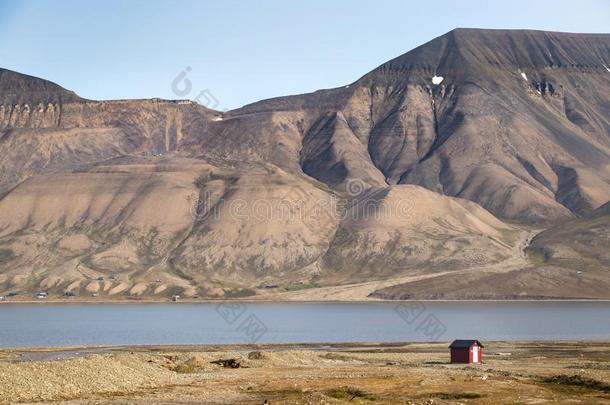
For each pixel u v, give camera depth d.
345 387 114.12
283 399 101.75
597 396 105.06
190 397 106.06
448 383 120.12
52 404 98.75
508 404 97.69
